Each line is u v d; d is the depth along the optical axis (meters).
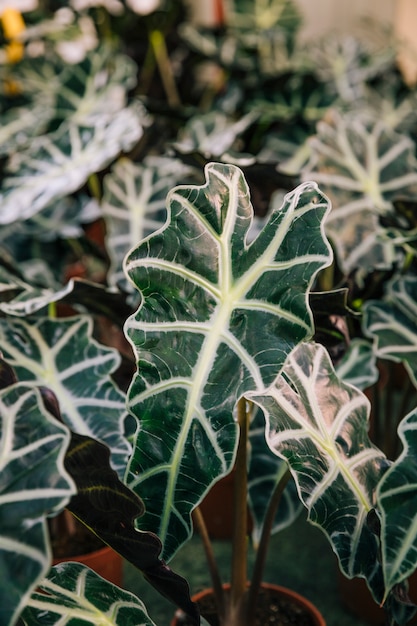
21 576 0.48
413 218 0.99
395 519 0.62
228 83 1.90
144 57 2.07
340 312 0.75
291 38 2.06
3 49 2.00
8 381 0.65
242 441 0.71
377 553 0.64
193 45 2.01
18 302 0.85
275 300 0.64
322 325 0.78
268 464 0.88
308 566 1.08
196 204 0.64
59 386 0.80
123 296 0.91
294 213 0.64
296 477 0.62
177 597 0.65
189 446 0.62
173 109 1.64
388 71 2.01
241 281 0.65
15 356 0.81
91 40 2.13
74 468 0.58
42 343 0.83
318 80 1.87
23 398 0.56
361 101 1.79
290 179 1.12
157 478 0.62
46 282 1.39
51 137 1.26
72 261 1.50
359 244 1.06
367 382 0.92
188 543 1.13
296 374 0.67
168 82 2.04
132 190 1.23
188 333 0.64
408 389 1.03
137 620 0.65
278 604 0.86
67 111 1.59
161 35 2.01
